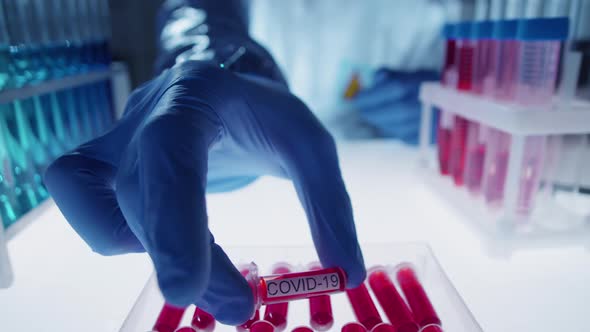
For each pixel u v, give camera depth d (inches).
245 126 21.8
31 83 31.3
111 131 20.8
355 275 19.7
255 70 29.6
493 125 26.0
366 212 32.0
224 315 17.2
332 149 22.5
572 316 20.6
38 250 27.7
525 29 24.5
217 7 40.0
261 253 22.5
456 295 19.4
